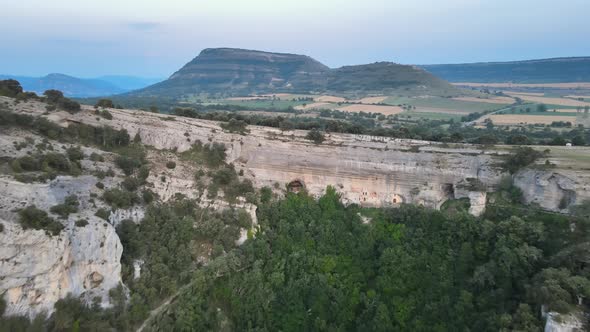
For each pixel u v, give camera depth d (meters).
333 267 76.44
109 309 60.91
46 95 89.88
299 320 69.69
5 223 53.06
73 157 73.31
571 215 68.06
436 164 86.50
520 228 67.06
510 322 54.41
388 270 73.56
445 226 75.19
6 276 51.41
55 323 54.56
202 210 81.81
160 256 70.62
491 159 83.69
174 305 65.88
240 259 74.94
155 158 88.88
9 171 61.66
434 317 65.19
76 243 59.88
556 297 51.78
